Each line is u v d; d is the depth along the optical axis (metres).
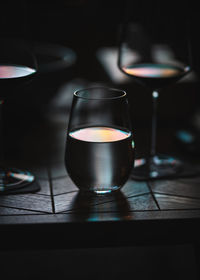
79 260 1.19
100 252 1.23
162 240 0.72
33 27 2.10
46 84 1.08
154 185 0.80
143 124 1.23
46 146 0.98
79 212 0.72
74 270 1.15
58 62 1.16
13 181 0.79
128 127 0.71
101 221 0.71
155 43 0.85
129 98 1.25
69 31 2.14
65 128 1.11
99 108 0.72
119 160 0.68
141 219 0.71
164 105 1.26
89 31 2.14
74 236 0.71
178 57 0.83
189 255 1.22
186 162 0.89
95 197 0.76
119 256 1.21
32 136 1.04
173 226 0.72
